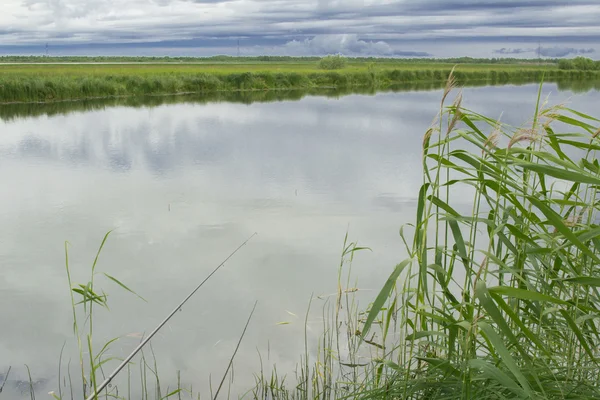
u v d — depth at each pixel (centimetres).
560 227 213
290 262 580
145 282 533
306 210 797
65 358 397
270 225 721
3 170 1127
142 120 2038
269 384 359
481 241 614
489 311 204
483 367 213
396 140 1555
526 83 5091
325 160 1235
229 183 994
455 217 250
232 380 366
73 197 888
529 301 284
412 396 276
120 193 916
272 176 1059
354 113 2303
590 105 2319
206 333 429
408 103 2814
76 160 1245
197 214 779
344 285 512
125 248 633
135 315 464
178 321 450
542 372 254
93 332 437
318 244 638
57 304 490
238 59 15225
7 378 367
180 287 521
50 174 1086
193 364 387
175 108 2530
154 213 788
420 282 260
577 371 272
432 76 5491
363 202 845
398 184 973
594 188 282
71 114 2236
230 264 577
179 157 1283
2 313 470
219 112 2348
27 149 1390
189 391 352
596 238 265
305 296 492
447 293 266
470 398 238
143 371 379
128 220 751
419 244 252
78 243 652
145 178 1046
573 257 301
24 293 512
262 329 435
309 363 385
